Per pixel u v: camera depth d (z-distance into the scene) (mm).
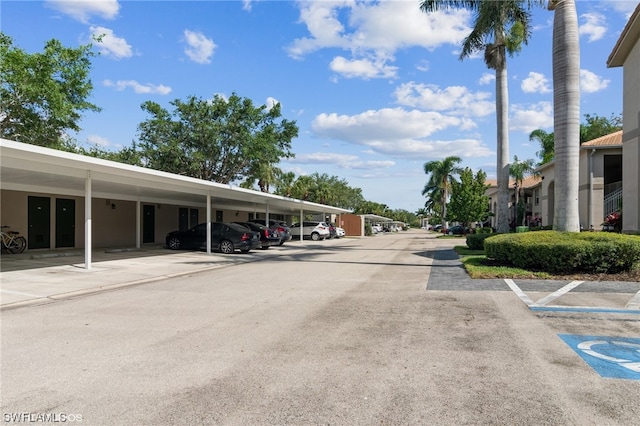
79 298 8961
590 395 3844
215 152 34156
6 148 9336
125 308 7859
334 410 3613
